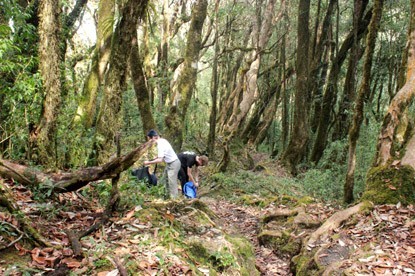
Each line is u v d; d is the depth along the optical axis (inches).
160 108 651.5
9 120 240.8
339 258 206.2
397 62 669.3
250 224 325.7
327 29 693.3
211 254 181.2
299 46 622.8
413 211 244.7
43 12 224.5
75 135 265.7
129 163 188.4
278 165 644.1
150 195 261.7
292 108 891.4
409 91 297.0
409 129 291.3
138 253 156.4
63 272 135.4
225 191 440.1
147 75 701.3
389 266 179.8
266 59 951.6
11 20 270.2
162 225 185.9
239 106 717.9
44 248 146.4
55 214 180.5
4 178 192.1
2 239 142.6
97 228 173.5
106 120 257.8
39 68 229.1
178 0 765.9
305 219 279.7
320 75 754.2
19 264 134.0
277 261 250.1
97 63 424.8
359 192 404.8
